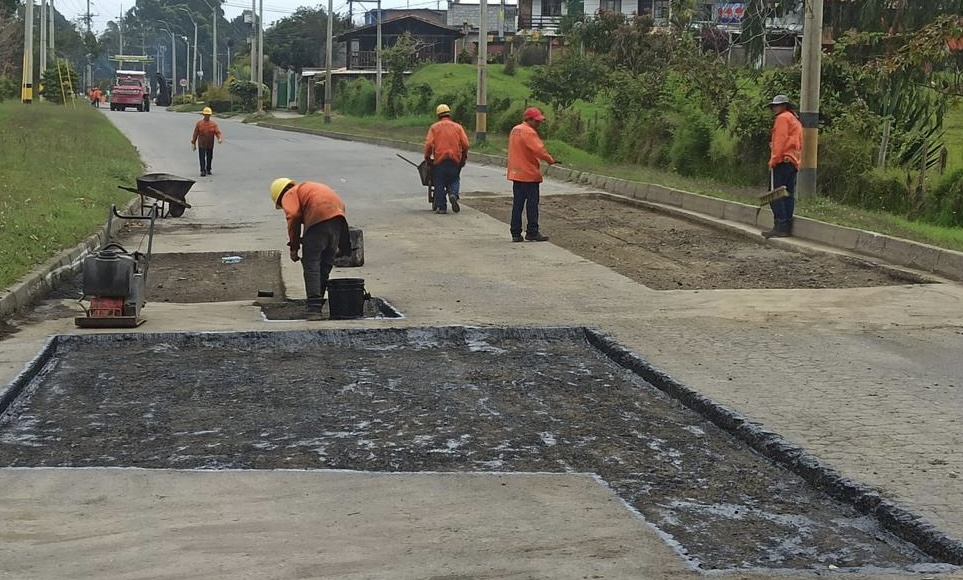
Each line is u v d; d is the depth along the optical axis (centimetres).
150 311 1134
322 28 9988
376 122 5231
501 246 1583
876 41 2256
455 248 1563
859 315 1103
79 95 10056
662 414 789
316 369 912
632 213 1961
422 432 739
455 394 838
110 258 1030
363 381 873
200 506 595
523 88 5922
